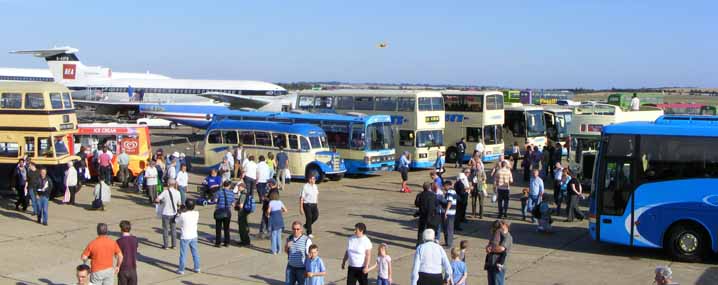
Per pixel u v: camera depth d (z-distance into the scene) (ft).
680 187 55.01
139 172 99.60
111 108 265.13
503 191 75.25
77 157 87.45
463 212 69.10
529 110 141.69
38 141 82.17
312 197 63.31
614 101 180.34
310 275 40.19
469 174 78.48
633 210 56.34
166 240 59.57
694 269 52.90
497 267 40.91
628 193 56.54
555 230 69.77
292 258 42.19
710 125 56.29
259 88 273.75
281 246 60.95
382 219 75.72
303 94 134.00
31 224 69.31
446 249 59.88
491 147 133.69
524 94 214.48
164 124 246.68
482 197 75.77
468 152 133.39
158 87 273.95
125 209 79.97
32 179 71.36
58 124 82.69
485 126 132.36
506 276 50.78
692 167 54.85
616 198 56.95
